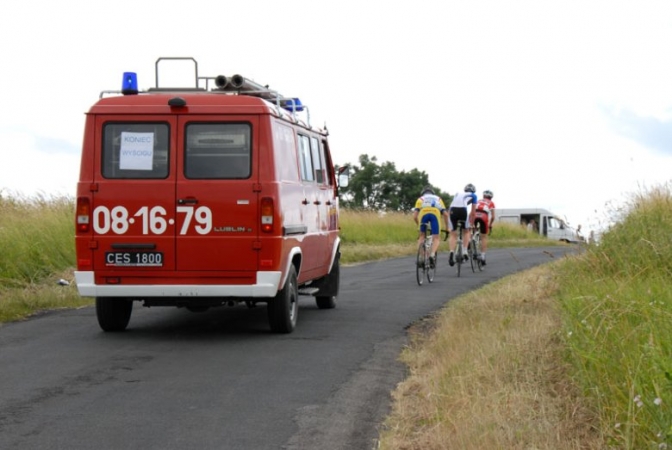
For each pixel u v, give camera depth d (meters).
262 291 10.49
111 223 10.56
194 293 10.53
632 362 6.32
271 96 12.02
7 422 6.84
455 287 17.64
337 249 14.21
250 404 7.43
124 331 11.51
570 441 5.75
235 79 11.32
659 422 5.30
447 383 7.51
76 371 8.77
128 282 10.58
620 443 5.50
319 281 13.82
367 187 63.91
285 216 10.82
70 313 13.45
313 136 12.97
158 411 7.19
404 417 6.90
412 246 33.53
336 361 9.33
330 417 7.02
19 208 19.86
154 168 10.58
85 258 10.59
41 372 8.72
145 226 10.54
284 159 11.05
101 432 6.57
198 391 7.90
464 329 9.95
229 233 10.50
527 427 5.97
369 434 6.54
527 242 47.03
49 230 18.27
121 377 8.48
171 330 11.61
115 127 10.63
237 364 9.16
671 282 10.20
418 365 8.98
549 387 7.20
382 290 16.97
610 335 7.32
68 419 6.93
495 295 13.77
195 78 11.62
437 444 5.96
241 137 10.55
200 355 9.67
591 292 9.79
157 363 9.20
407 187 63.62
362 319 12.67
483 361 8.07
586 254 12.55
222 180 10.52
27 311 13.53
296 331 11.50
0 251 16.39
